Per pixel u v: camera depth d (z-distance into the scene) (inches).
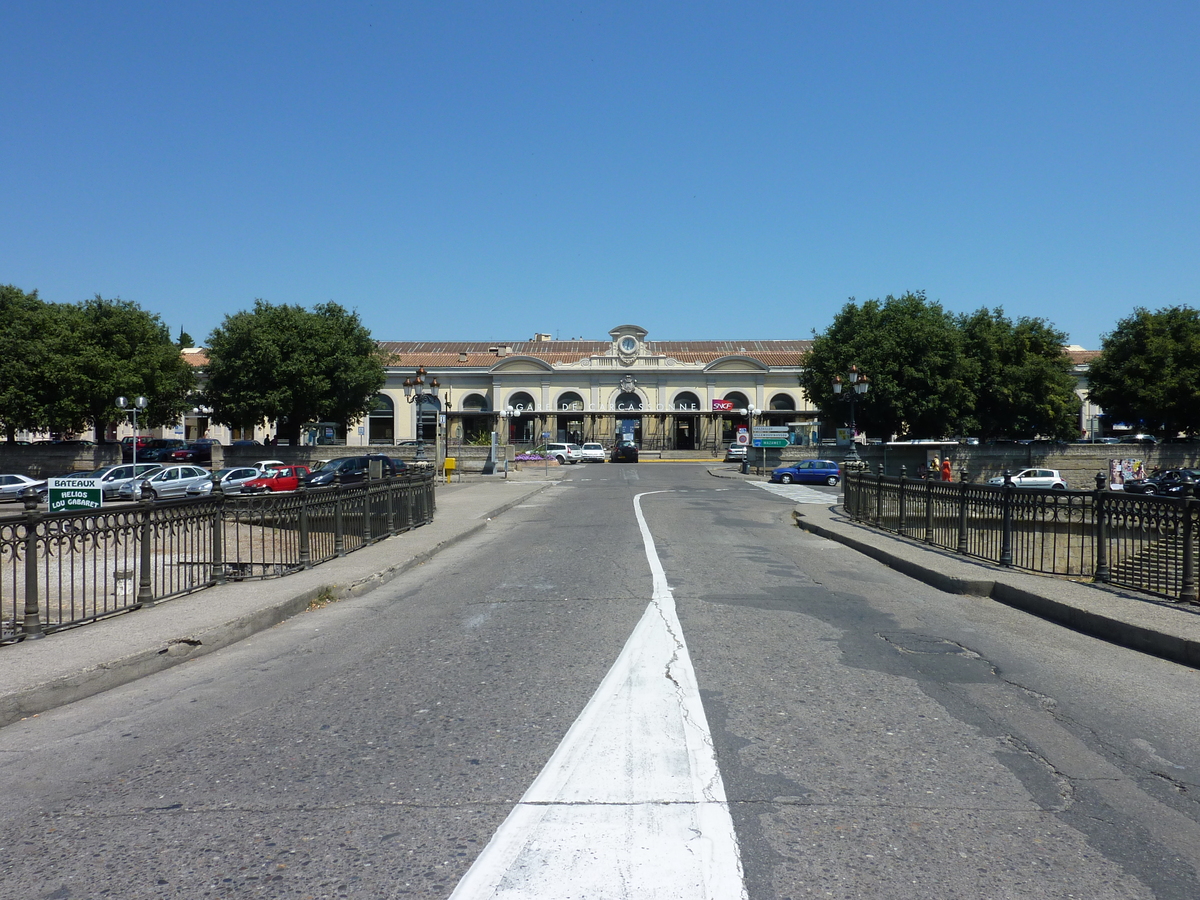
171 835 154.3
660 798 165.9
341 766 186.5
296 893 132.2
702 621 336.8
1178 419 2081.7
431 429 3021.7
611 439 2874.0
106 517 339.0
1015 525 469.1
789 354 3159.5
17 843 153.0
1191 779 177.8
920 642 304.8
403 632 331.0
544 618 346.3
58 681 243.9
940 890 131.8
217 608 350.9
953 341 2108.8
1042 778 177.5
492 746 196.4
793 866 139.0
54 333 1877.5
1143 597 356.8
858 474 784.3
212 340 2133.4
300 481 1364.4
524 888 132.0
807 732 205.3
